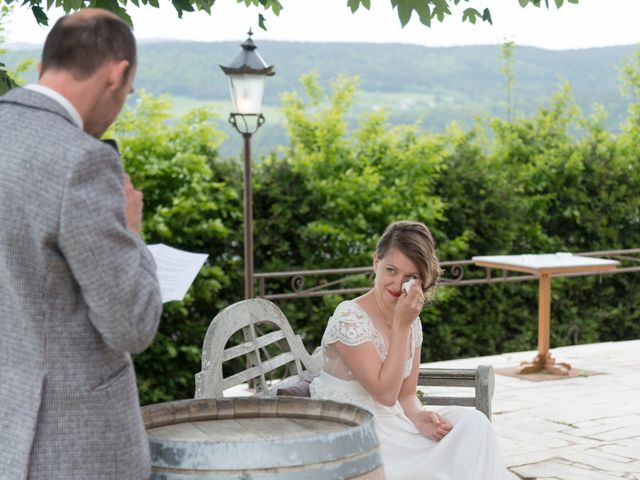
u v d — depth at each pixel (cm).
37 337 182
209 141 789
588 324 977
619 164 982
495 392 665
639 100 1082
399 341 302
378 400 308
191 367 766
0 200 181
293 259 823
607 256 908
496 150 981
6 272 182
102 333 182
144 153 755
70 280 184
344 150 847
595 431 545
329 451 210
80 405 183
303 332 813
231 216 788
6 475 182
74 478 183
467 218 901
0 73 371
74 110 191
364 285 830
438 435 314
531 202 948
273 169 809
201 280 753
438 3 392
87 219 177
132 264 182
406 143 880
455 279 870
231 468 204
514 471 461
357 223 821
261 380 320
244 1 459
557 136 994
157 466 208
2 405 185
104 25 192
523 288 929
